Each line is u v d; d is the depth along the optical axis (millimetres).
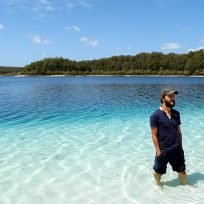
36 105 23391
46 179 7191
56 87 53875
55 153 9336
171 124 6422
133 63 157000
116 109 20359
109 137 11555
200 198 6145
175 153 6484
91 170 7797
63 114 18047
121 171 7727
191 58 139375
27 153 9359
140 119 15938
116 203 5965
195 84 62250
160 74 145250
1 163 8367
